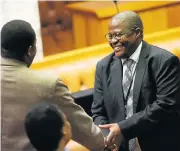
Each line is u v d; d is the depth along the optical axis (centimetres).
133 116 693
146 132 707
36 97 584
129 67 712
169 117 696
